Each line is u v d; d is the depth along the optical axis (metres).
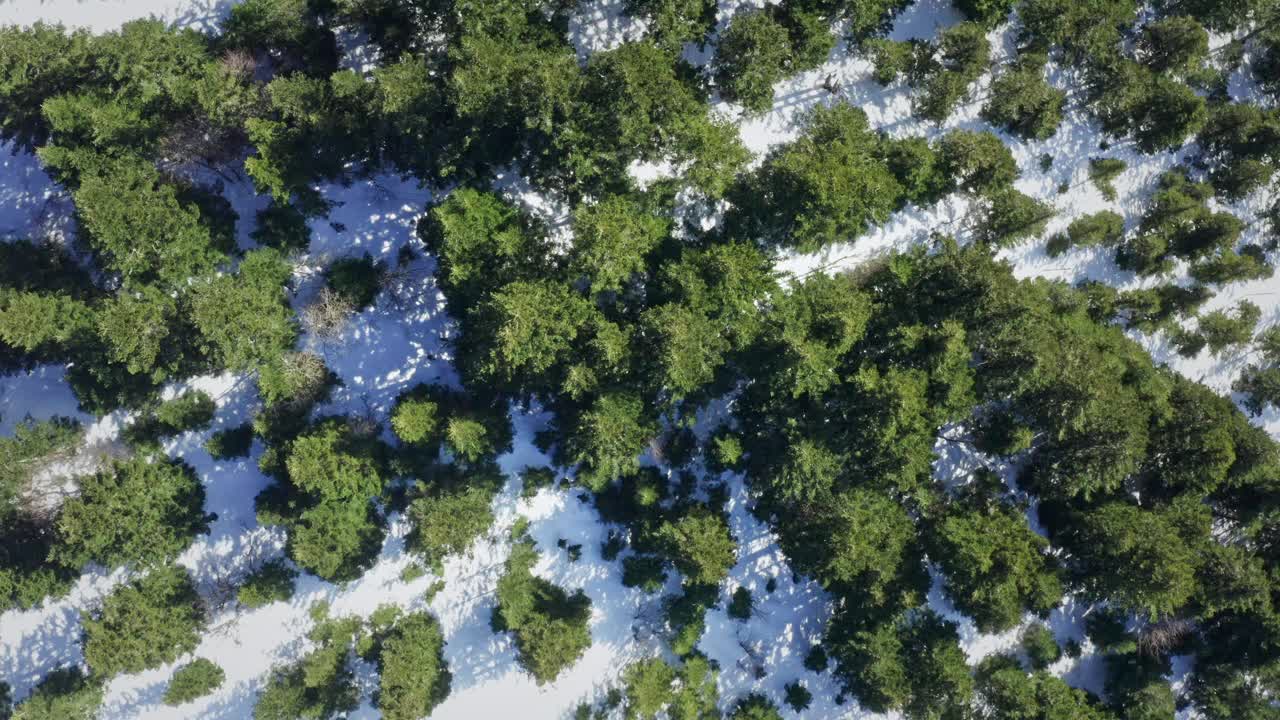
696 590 34.06
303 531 31.23
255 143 30.48
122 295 29.42
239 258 33.69
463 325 32.03
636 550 34.41
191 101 30.50
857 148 32.44
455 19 30.03
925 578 32.56
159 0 34.12
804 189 30.12
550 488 35.28
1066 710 32.66
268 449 32.34
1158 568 30.94
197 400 33.75
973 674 35.31
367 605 35.00
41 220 33.84
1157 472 34.53
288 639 35.00
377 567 34.84
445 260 30.56
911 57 35.19
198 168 33.09
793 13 33.34
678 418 33.38
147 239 29.62
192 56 30.52
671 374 28.89
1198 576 33.12
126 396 32.12
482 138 30.47
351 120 30.30
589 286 31.42
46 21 33.72
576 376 29.14
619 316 31.39
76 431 33.28
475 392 32.97
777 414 31.08
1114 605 34.25
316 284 34.12
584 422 29.78
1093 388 31.20
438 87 30.03
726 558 31.86
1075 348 31.98
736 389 34.75
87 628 31.05
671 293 30.25
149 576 32.66
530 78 28.30
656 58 29.73
